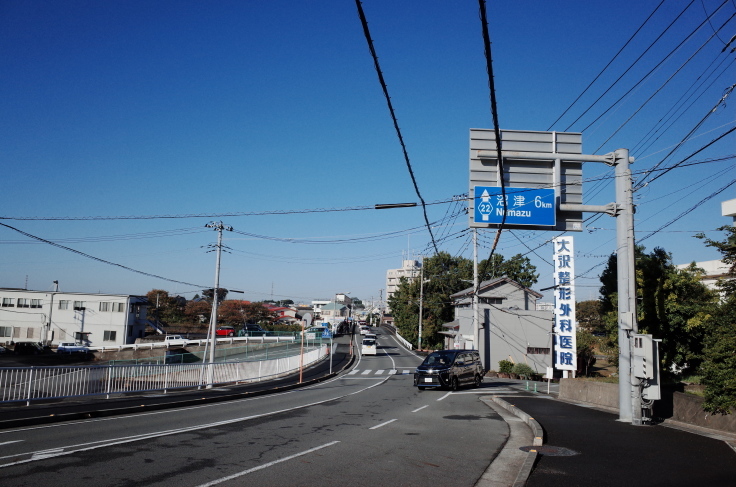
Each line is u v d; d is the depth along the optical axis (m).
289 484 6.81
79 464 7.68
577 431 10.95
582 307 73.44
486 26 6.03
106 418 13.09
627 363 12.70
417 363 46.22
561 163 14.27
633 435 10.45
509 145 14.26
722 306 11.63
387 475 7.36
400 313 79.75
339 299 176.12
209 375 24.34
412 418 13.49
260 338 64.50
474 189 14.15
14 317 59.09
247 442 9.71
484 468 7.90
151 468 7.50
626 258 13.12
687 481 6.82
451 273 72.00
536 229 14.20
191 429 11.23
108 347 52.59
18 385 15.59
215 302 31.84
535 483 6.71
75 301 59.88
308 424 12.19
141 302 63.44
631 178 13.47
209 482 6.81
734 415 10.56
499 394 21.56
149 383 20.95
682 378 17.08
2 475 6.98
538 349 45.50
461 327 52.06
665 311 17.23
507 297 50.22
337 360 46.91
